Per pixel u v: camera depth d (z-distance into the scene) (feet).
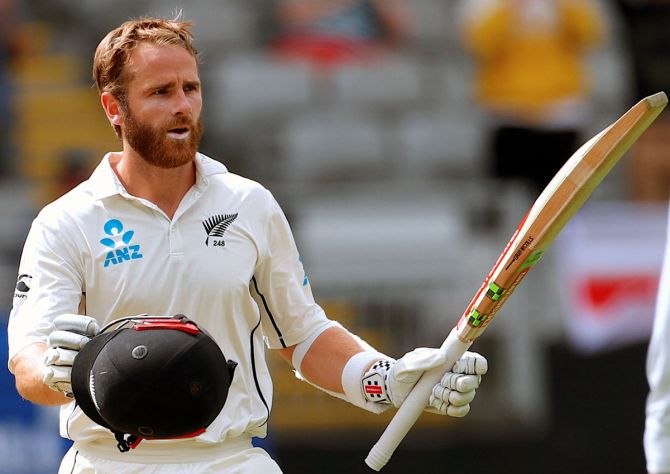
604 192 105.60
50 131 114.52
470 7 107.24
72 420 37.40
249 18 116.47
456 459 87.10
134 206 37.27
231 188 38.50
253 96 111.96
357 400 38.96
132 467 36.99
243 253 37.83
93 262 36.73
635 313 87.10
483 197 92.89
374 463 37.14
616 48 107.04
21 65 117.19
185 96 36.78
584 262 87.51
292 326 39.88
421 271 90.22
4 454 81.20
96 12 121.19
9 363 36.83
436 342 89.61
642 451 86.43
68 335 33.76
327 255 90.53
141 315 35.68
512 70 103.86
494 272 36.09
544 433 87.15
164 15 116.78
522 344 87.61
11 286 87.04
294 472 85.30
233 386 37.83
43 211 37.78
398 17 115.34
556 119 103.09
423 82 112.06
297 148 109.29
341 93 112.06
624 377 86.84
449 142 107.76
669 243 37.96
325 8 115.24
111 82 37.09
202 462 37.32
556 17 103.76
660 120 106.63
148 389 32.78
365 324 89.76
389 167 108.47
